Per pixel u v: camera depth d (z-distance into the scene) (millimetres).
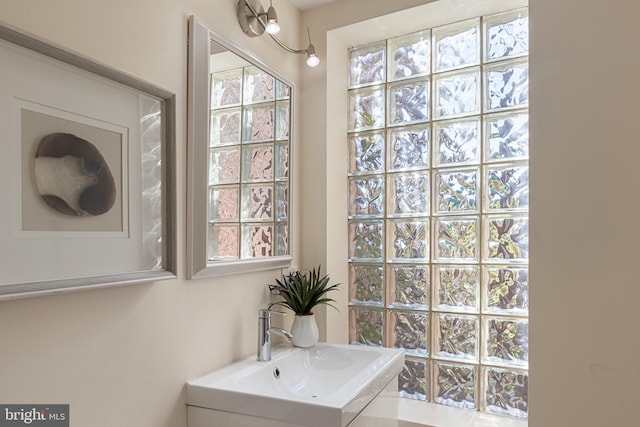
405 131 2168
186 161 1438
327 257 2066
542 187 1530
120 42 1214
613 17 1457
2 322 949
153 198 1298
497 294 1944
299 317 1866
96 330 1141
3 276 933
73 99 1082
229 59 1636
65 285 1032
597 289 1447
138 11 1273
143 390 1270
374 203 2227
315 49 2125
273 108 1908
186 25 1449
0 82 931
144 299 1281
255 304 1783
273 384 1622
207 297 1530
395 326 2150
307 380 1770
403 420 1857
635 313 1400
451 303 2033
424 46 2137
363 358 1768
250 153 1745
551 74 1529
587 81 1481
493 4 1886
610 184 1442
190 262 1435
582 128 1483
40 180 1008
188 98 1442
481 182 1987
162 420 1329
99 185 1142
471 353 1982
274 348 1840
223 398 1350
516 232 1917
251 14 1735
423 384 2076
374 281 2209
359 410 1334
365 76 2266
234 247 1648
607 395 1427
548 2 1542
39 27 1013
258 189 1793
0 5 939
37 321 1011
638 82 1417
